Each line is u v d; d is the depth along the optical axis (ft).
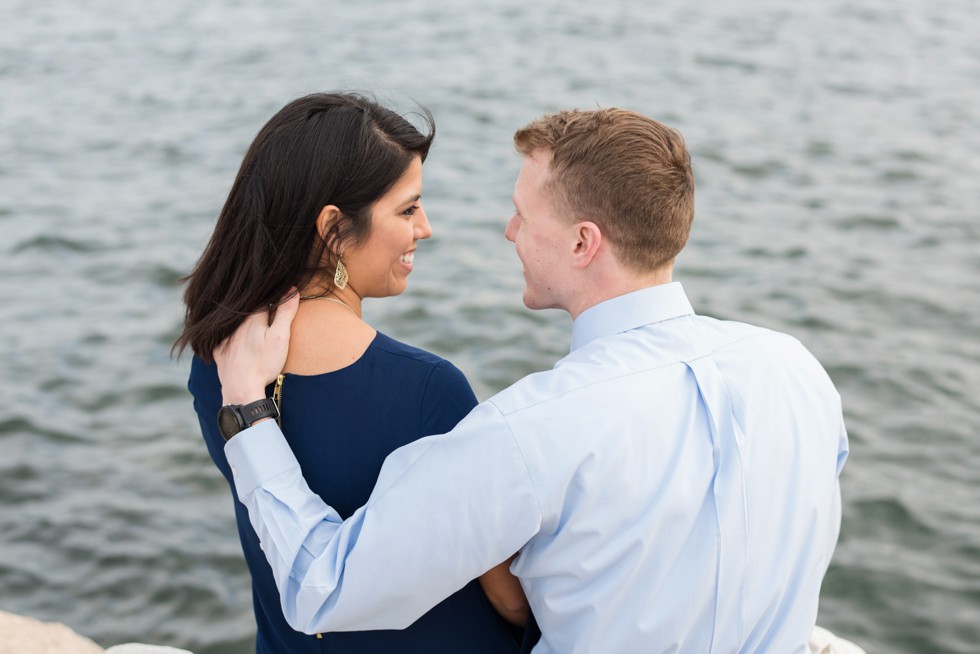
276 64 39.63
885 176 29.07
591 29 45.42
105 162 29.53
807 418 4.52
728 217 25.76
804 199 27.17
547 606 4.32
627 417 4.15
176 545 14.29
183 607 13.30
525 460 4.06
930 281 22.43
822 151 30.96
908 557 14.33
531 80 37.24
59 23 47.24
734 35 45.44
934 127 33.65
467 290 21.12
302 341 4.62
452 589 4.22
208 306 4.77
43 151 30.48
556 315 20.29
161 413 17.38
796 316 20.74
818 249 23.93
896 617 13.37
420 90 35.55
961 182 28.63
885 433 17.07
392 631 4.71
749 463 4.29
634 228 4.45
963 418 17.44
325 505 4.44
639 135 4.45
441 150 29.60
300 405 4.58
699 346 4.47
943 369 18.93
